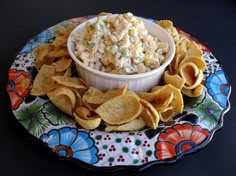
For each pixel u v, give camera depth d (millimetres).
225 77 332
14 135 274
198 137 265
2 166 250
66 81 286
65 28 367
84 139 256
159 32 344
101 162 241
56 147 248
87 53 303
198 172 260
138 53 300
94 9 458
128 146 253
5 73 333
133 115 263
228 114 316
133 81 299
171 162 247
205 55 357
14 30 400
